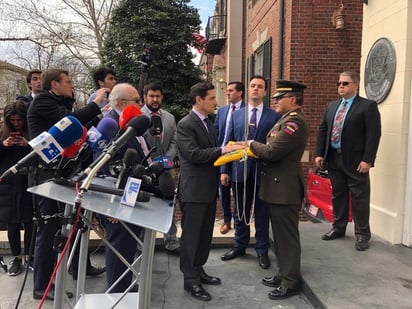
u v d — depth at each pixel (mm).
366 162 4012
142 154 2990
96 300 2609
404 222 4262
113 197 2129
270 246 4547
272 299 3406
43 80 3248
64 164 2213
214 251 4562
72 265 3658
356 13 7352
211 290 3590
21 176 3709
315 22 7387
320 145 4461
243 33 12875
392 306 2986
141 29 11281
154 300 3402
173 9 11664
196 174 3371
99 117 3262
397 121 4312
